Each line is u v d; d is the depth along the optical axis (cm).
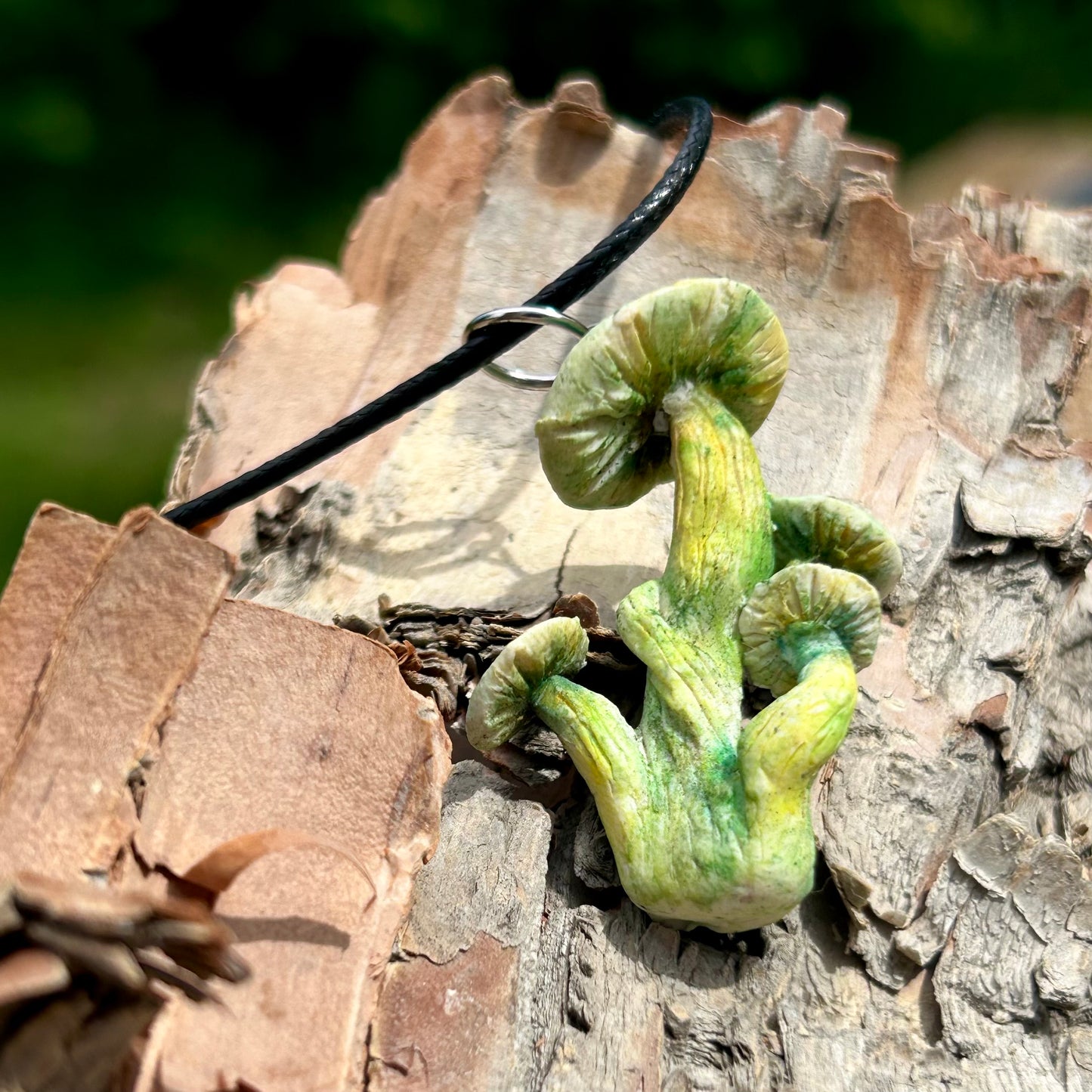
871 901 21
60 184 56
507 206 26
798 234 26
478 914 20
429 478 24
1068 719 23
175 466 25
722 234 26
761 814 20
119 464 47
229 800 19
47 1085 18
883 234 25
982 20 58
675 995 20
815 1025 21
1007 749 22
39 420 48
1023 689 23
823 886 21
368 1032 19
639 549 23
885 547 21
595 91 26
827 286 25
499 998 20
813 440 24
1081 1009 21
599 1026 20
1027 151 52
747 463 21
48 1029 18
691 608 21
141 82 58
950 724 22
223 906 19
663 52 56
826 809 22
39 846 18
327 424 25
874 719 22
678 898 20
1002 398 25
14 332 51
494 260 26
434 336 25
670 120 26
